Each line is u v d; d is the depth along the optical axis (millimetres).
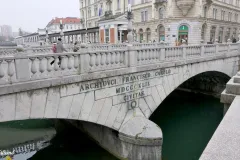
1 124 16453
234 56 20141
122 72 9977
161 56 12133
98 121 9648
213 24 38438
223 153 3693
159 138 10016
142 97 11477
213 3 37312
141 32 42625
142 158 10078
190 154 12781
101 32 36188
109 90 9828
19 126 16141
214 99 22203
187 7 33906
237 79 6855
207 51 16219
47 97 7762
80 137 13852
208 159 3529
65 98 8297
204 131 16125
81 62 8516
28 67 7164
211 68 16859
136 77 10898
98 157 12039
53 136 14383
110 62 9617
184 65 13891
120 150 10734
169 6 35156
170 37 35875
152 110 12227
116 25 32094
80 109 8875
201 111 20016
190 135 15508
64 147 13070
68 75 8211
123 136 10414
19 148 12992
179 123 17500
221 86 21688
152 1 38312
